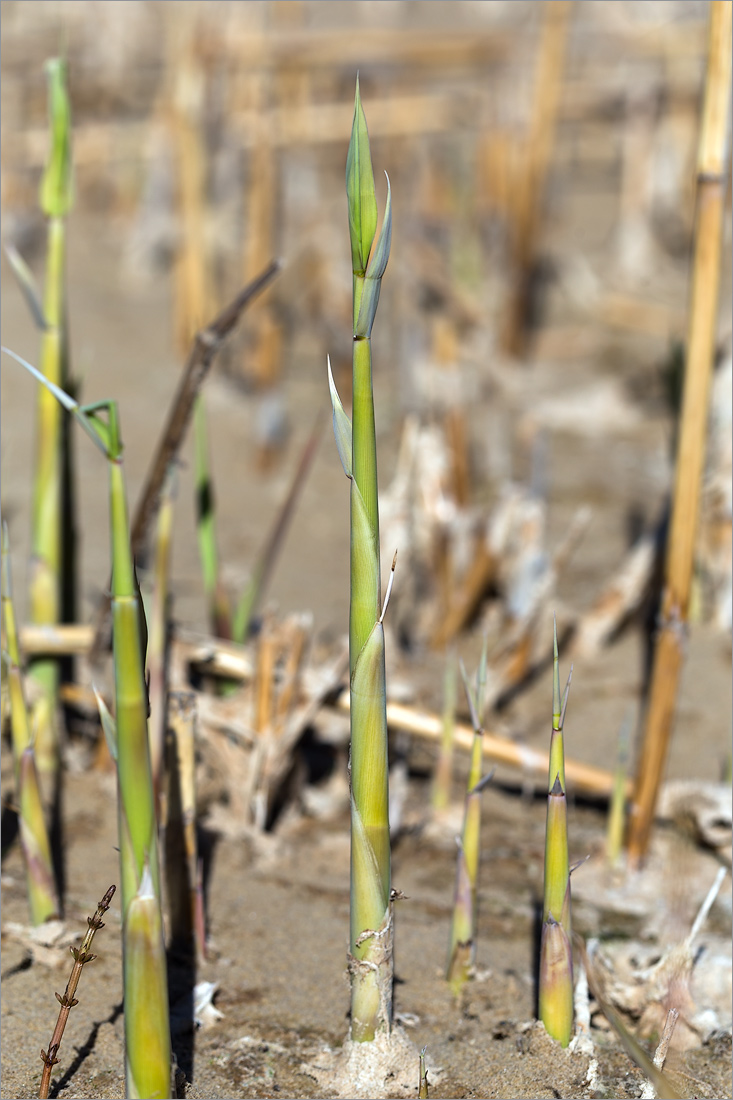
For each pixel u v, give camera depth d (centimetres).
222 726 146
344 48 326
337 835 149
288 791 150
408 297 296
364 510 120
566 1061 129
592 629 173
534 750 158
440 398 253
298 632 146
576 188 459
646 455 262
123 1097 127
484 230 329
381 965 126
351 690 122
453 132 384
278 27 337
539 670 170
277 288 267
